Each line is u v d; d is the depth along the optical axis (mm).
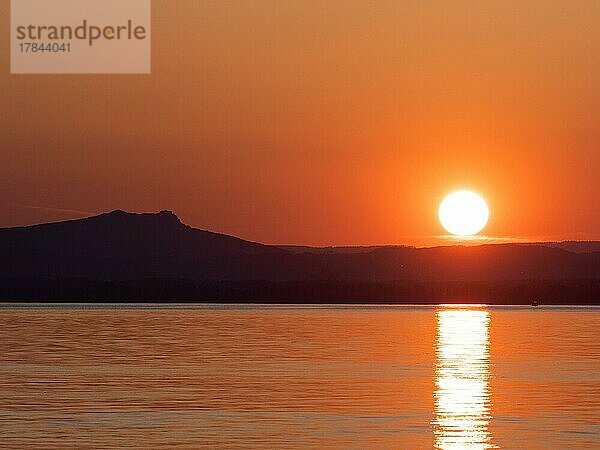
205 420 81062
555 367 126625
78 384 105750
